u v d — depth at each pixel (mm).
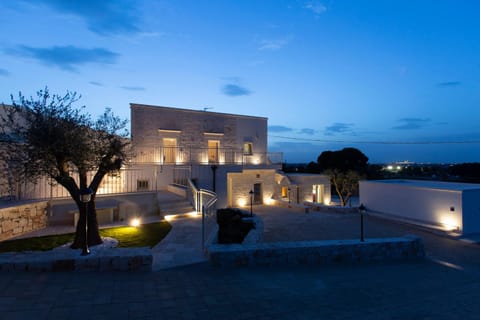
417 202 13586
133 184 14070
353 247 7070
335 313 3846
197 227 8945
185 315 3523
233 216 11992
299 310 3883
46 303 3572
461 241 11023
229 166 16406
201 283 4793
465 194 11883
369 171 34469
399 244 7617
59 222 9164
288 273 5742
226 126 18266
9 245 6996
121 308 3590
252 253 6066
